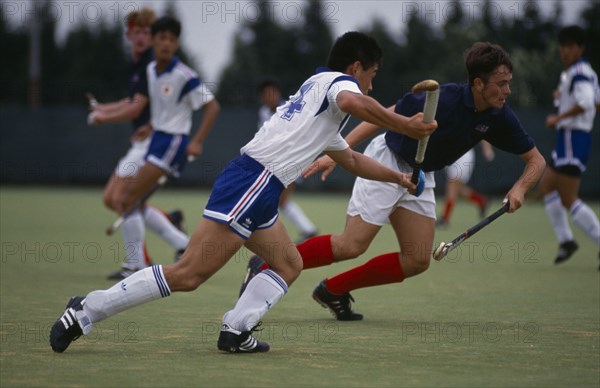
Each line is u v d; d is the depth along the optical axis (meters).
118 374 14.88
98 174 81.25
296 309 23.11
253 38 81.44
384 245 41.03
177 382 14.35
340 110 16.61
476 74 19.53
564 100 33.12
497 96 19.45
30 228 47.34
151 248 39.28
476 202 55.41
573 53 33.25
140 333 18.95
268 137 16.78
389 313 22.45
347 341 18.36
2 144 81.38
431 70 73.62
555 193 33.31
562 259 33.53
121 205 29.50
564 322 21.03
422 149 17.33
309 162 16.88
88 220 52.56
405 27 74.31
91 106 30.89
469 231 19.00
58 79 92.31
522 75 72.25
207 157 78.75
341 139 17.39
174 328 19.61
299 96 17.14
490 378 14.96
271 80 46.62
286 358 16.48
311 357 16.61
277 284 17.02
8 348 17.06
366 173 17.70
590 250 40.06
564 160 32.81
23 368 15.26
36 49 87.88
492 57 19.34
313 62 80.62
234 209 16.27
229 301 24.09
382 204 20.48
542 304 24.08
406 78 71.69
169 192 79.56
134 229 29.14
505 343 18.23
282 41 80.81
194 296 25.09
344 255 20.77
